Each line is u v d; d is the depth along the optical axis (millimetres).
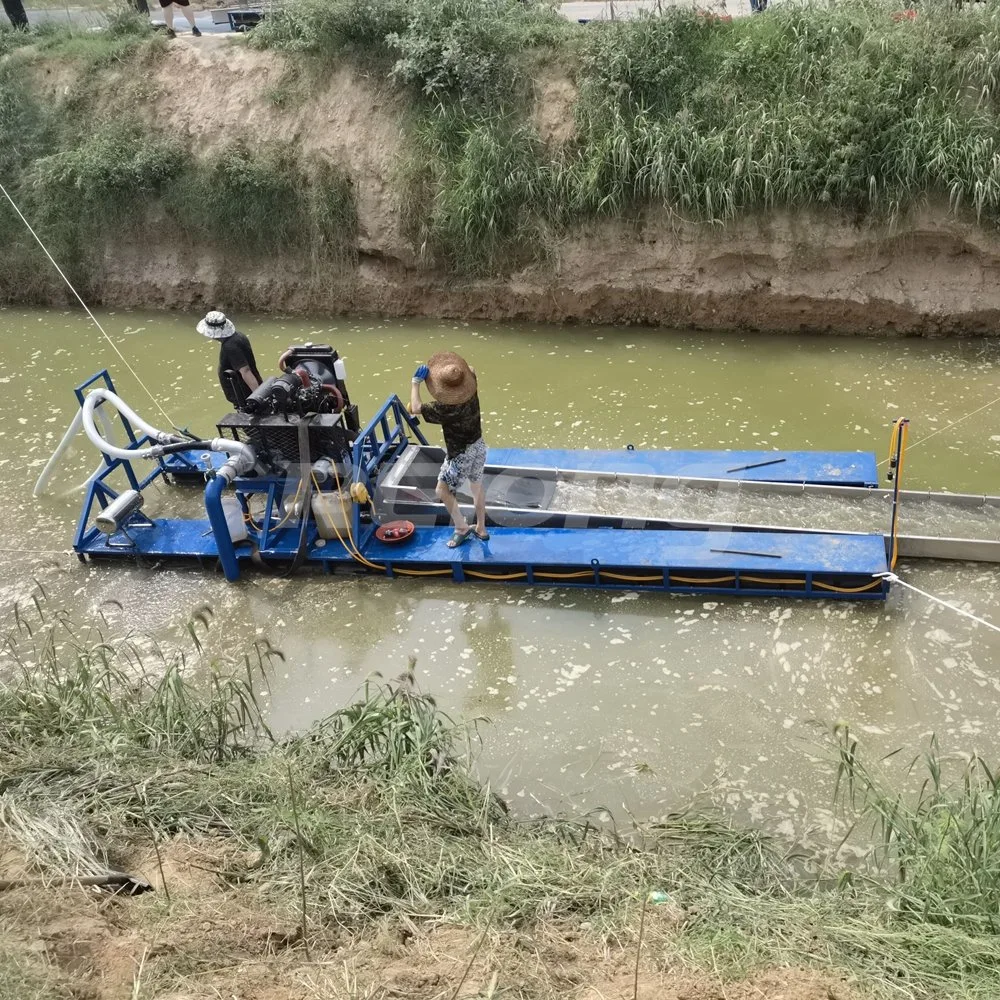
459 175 10164
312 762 4613
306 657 5871
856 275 9312
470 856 3994
